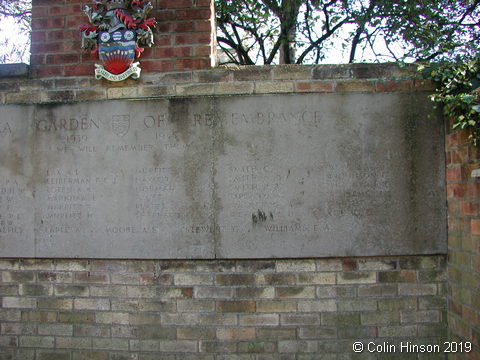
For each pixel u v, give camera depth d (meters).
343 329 3.10
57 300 3.23
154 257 3.13
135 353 3.17
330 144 3.09
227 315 3.13
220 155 3.12
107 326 3.19
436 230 3.05
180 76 3.19
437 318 3.08
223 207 3.10
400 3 6.34
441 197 3.05
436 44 6.19
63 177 3.19
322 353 3.10
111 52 3.18
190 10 3.23
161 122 3.16
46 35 3.31
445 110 2.96
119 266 3.20
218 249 3.10
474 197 2.67
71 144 3.20
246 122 3.12
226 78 3.16
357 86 3.12
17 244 3.21
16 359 3.23
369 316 3.09
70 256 3.17
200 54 3.19
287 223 3.08
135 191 3.15
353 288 3.10
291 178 3.09
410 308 3.09
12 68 3.24
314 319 3.11
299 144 3.10
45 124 3.23
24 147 3.23
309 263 3.12
